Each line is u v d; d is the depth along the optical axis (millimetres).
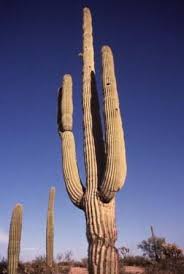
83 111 8844
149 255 21609
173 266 18281
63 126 9102
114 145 7773
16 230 13109
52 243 16203
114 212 8047
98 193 7977
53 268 16391
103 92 8336
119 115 8188
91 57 9555
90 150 8398
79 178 8633
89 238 7828
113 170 7688
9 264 12852
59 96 9734
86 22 9945
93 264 7574
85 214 8039
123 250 22500
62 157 8828
